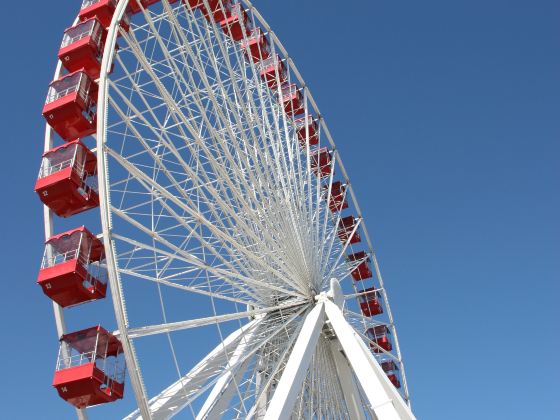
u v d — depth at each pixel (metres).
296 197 20.78
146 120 16.16
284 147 22.41
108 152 15.18
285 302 19.97
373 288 28.30
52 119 18.17
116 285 14.20
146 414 13.91
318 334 17.95
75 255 16.34
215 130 16.69
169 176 16.22
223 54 18.08
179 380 15.02
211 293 16.56
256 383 18.59
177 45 17.11
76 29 19.78
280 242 18.98
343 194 26.53
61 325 16.59
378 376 17.05
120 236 14.66
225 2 22.94
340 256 23.50
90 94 18.91
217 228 16.52
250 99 19.14
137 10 20.88
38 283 16.19
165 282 15.48
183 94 16.83
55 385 15.07
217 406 17.27
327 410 19.77
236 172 17.11
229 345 18.25
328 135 26.20
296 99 25.19
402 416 16.69
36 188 17.09
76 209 17.83
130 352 13.97
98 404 15.80
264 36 25.09
